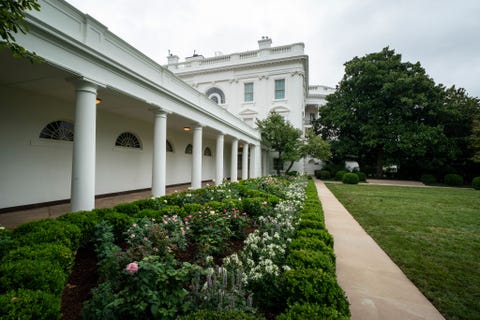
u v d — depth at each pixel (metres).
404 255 4.05
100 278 2.33
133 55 5.74
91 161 4.59
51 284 1.84
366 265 3.66
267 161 22.52
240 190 7.93
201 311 1.61
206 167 16.91
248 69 22.66
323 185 17.50
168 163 12.42
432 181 19.80
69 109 7.12
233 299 1.87
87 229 3.31
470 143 19.06
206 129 11.25
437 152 20.48
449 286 3.02
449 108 20.44
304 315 1.63
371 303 2.63
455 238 5.03
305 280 2.02
